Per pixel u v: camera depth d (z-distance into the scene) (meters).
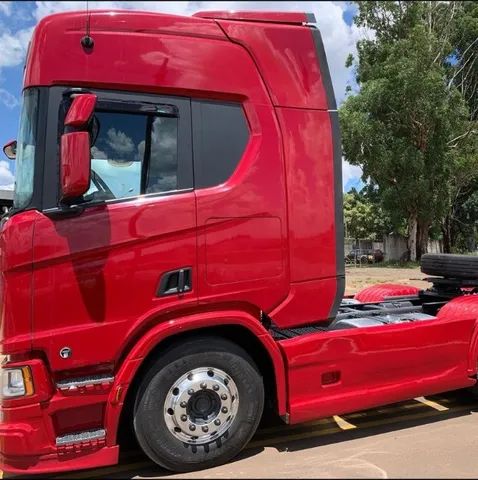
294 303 4.38
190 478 3.96
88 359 3.78
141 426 3.93
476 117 34.31
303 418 4.32
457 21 33.84
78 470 4.26
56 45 3.85
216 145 4.21
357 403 4.57
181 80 4.13
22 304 3.65
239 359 4.16
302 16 4.64
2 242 3.69
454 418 5.46
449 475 4.03
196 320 3.99
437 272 6.65
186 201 4.03
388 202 31.38
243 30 4.38
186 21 4.21
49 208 3.73
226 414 4.13
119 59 3.98
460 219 43.19
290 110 4.46
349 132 29.50
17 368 3.69
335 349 4.48
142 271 3.90
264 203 4.28
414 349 4.92
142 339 3.88
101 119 3.93
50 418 3.73
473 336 5.34
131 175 3.97
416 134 31.12
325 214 4.52
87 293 3.78
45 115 3.78
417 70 29.25
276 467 4.17
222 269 4.12
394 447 4.64
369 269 28.05
